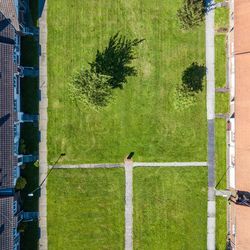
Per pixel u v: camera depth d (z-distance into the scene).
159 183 45.50
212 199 45.59
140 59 45.19
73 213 45.03
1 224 40.84
